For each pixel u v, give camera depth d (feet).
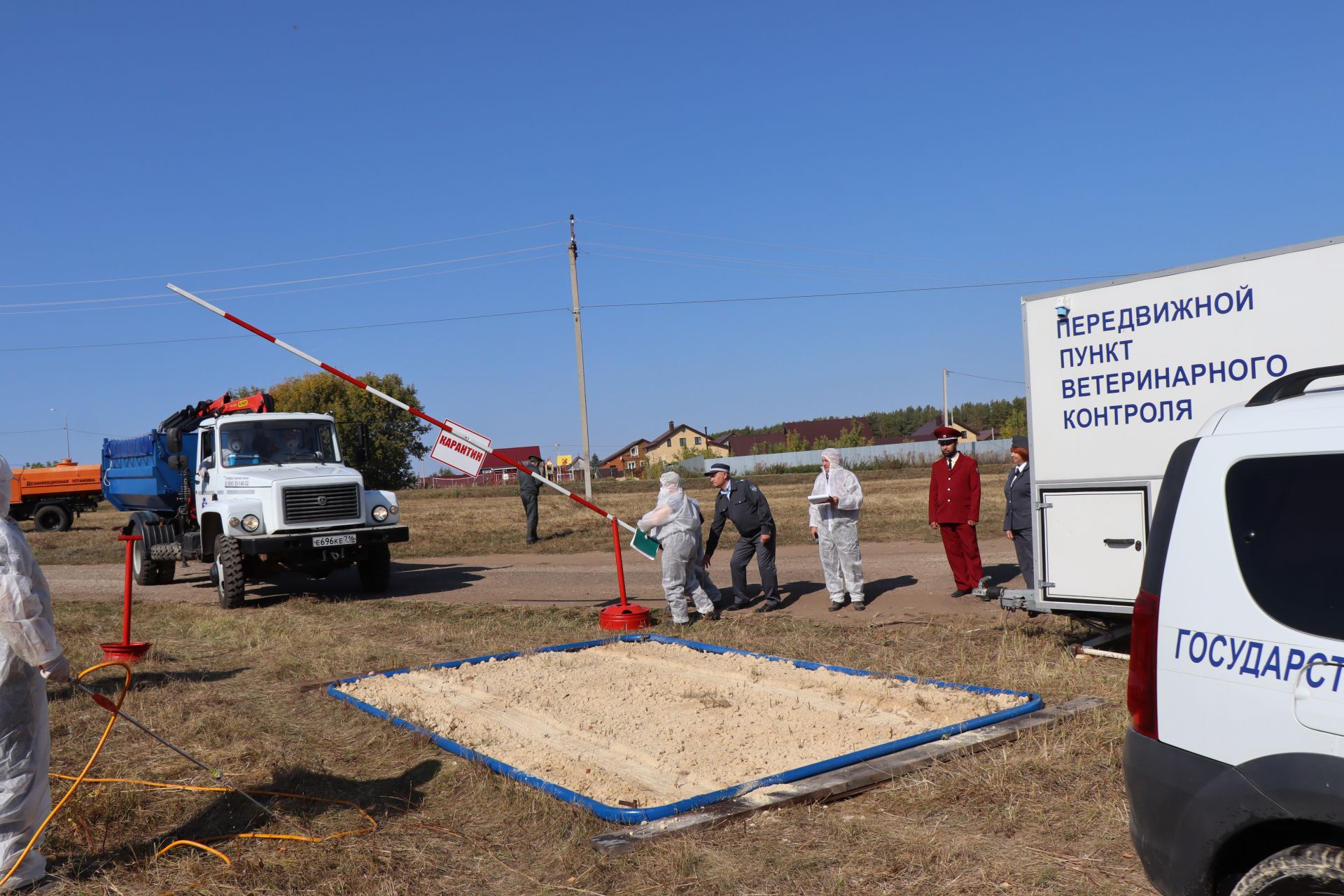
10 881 13.39
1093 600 24.20
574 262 101.71
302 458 47.16
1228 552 9.70
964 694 22.00
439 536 79.51
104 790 17.24
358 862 14.29
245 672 28.14
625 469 381.60
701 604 34.58
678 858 13.66
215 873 14.07
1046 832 14.23
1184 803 9.54
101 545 85.97
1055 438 24.84
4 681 13.14
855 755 17.31
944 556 49.75
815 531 35.53
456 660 28.63
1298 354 20.66
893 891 12.74
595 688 24.29
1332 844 8.87
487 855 14.56
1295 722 8.80
